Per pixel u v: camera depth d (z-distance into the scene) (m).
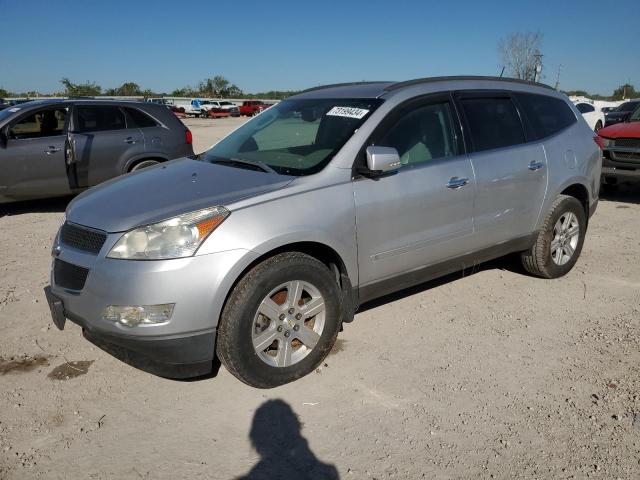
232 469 2.78
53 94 52.00
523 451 2.88
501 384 3.49
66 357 3.84
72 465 2.80
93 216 3.36
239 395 3.40
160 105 8.96
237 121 43.06
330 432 3.04
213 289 3.05
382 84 4.39
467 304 4.72
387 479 2.70
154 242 3.04
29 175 7.82
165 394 3.42
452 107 4.36
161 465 2.80
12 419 3.16
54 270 3.46
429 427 3.08
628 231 7.05
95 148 8.16
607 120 20.27
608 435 2.99
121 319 3.02
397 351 3.91
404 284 4.10
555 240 5.16
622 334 4.15
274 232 3.23
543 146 4.89
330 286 3.53
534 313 4.54
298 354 3.52
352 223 3.60
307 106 4.45
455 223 4.23
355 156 3.71
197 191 3.44
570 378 3.55
